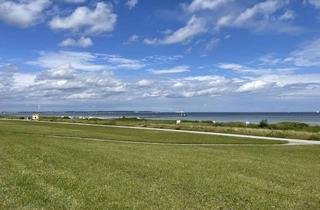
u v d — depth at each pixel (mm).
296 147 36781
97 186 13711
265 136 52031
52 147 27844
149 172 17375
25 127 63188
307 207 12008
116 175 16297
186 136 49562
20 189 12672
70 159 20984
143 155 24609
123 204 11312
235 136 50562
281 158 26578
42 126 69438
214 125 74500
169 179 15789
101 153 24656
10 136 38594
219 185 14867
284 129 65750
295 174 18688
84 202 11336
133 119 110562
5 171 16188
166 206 11281
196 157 24859
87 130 59531
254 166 21125
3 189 12594
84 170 17281
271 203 12258
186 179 15914
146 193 12906
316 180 17094
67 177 15188
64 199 11516
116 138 44531
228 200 12445
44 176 15219
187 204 11641
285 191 14203
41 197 11656
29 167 17531
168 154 26094
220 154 27766
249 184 15336
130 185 14180
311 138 48188
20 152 23609
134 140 42344
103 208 10789
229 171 18797
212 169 19250
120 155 23922
